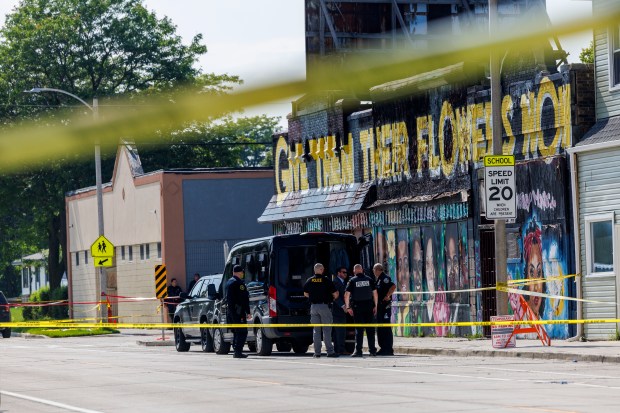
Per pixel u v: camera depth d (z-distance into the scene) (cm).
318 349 6475
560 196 6706
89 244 15725
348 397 3544
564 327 6725
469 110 7619
